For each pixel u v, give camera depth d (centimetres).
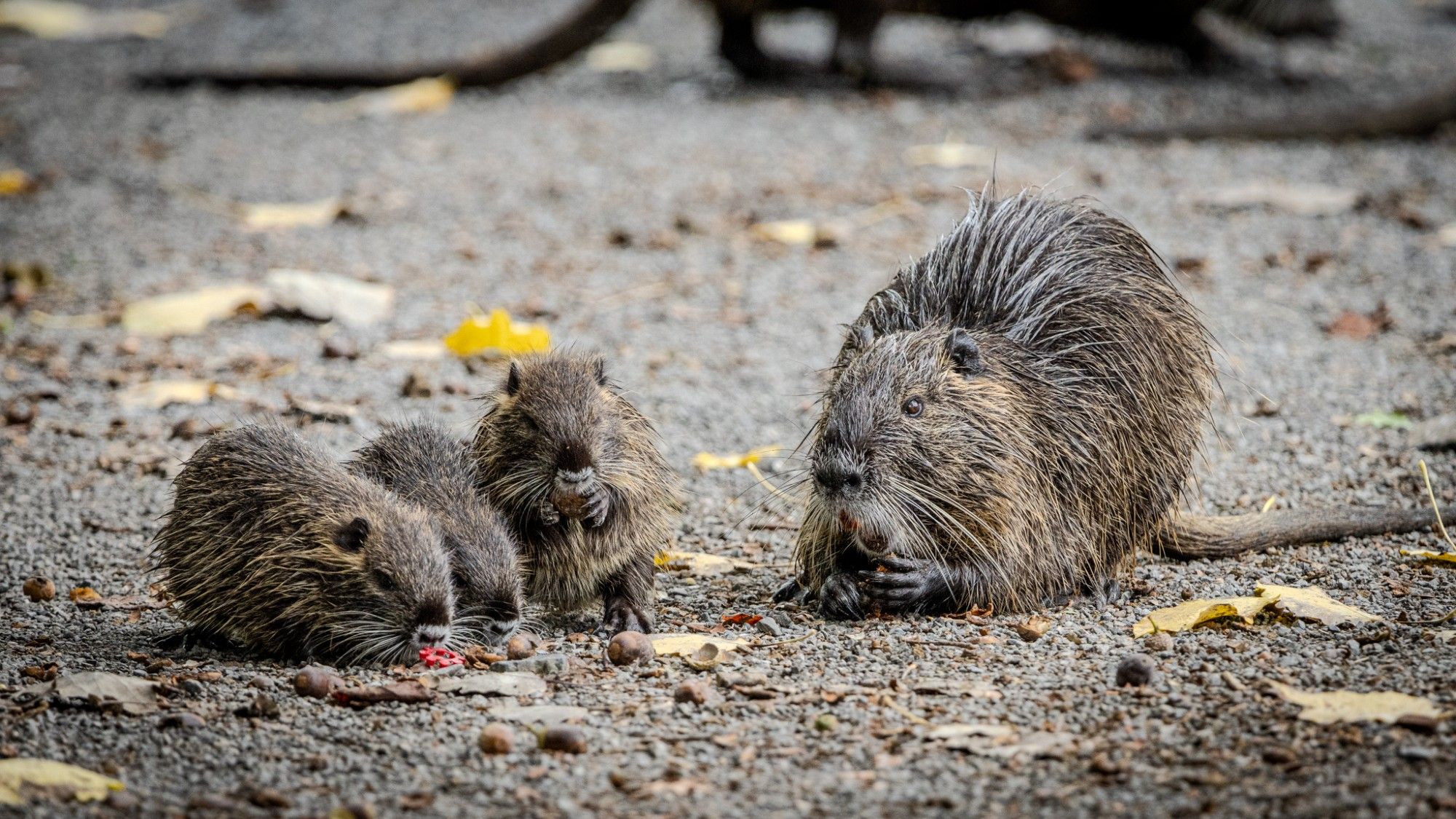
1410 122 2183
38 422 1343
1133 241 1032
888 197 1986
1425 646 817
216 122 2419
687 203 1988
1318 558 1017
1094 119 2320
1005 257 990
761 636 893
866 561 952
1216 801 646
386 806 668
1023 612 935
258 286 1694
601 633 915
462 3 3322
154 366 1483
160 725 753
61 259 1805
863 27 2453
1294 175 2033
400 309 1645
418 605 847
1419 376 1384
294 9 3319
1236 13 2539
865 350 938
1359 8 3125
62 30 3212
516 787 686
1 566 1046
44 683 814
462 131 2334
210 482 911
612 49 2873
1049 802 655
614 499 918
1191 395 1013
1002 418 907
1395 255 1733
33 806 661
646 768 704
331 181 2105
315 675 800
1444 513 1067
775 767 701
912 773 690
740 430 1323
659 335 1560
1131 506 977
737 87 2542
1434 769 661
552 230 1897
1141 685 780
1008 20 2498
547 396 909
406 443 963
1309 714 721
